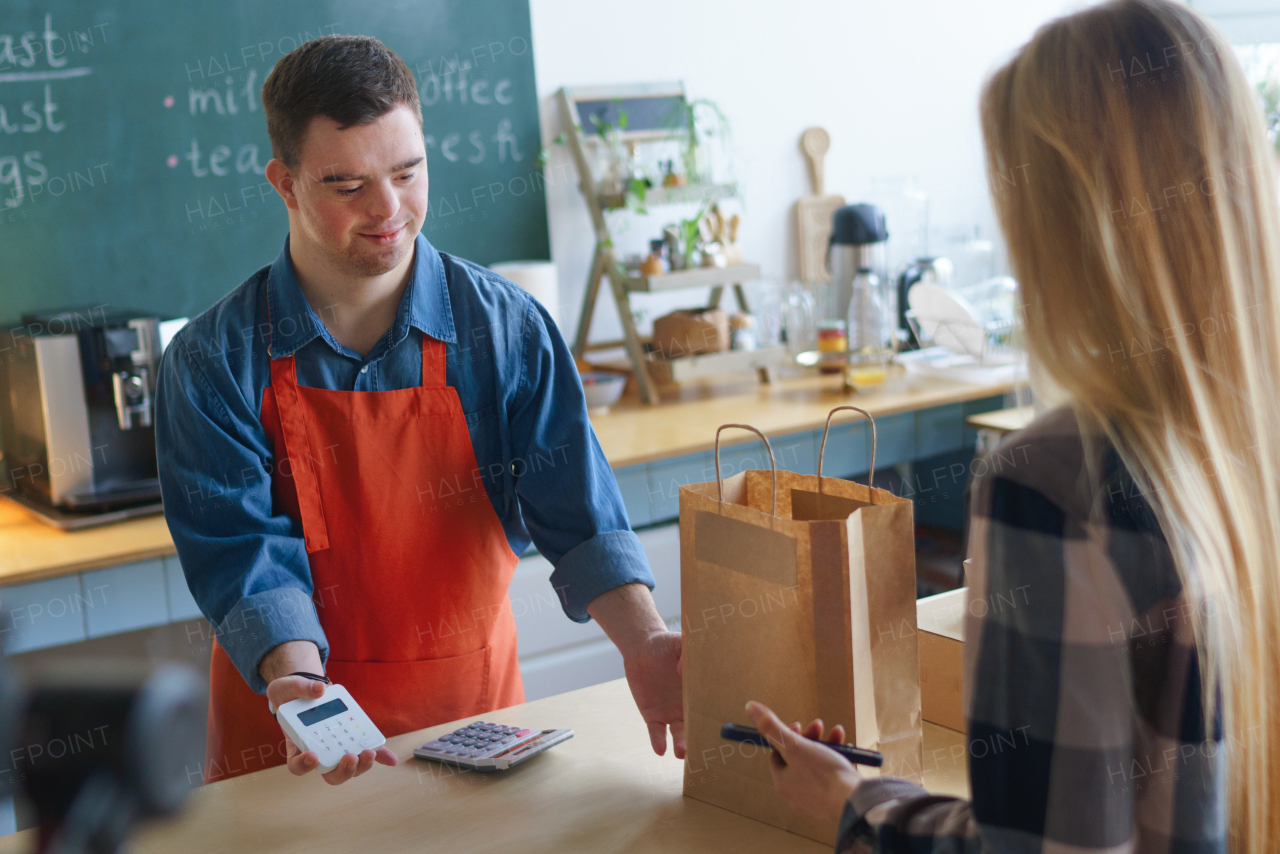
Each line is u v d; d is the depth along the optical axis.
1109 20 0.64
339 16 2.65
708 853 0.92
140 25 2.43
